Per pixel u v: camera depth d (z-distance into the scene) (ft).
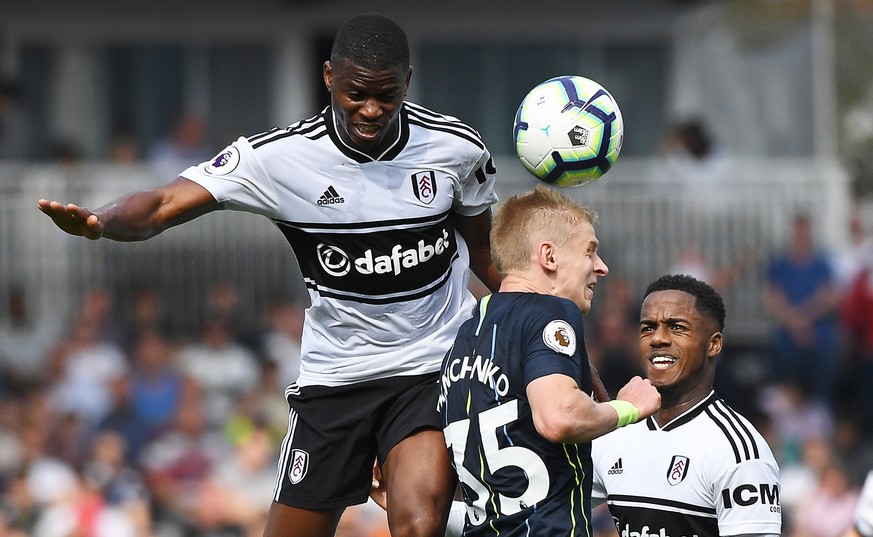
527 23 213.05
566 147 65.72
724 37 215.10
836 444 163.63
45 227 177.78
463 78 213.46
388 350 66.18
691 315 63.77
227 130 211.20
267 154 63.26
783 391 170.40
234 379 164.14
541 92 66.95
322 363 67.36
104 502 139.74
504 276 60.54
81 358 159.43
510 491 56.44
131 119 209.26
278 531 68.80
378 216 63.77
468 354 58.34
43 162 204.85
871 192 290.56
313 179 63.41
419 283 65.26
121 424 151.74
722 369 170.81
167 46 209.87
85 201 179.63
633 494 64.39
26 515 139.54
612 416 54.65
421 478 63.57
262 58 211.82
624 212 187.42
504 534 56.59
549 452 56.44
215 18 209.87
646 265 186.80
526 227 59.26
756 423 162.91
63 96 207.62
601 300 181.16
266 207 63.98
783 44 215.72
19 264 177.06
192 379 154.61
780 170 190.08
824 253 177.78
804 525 147.43
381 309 65.26
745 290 185.68
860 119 298.97
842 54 299.17
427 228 64.64
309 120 64.49
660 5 213.87
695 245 187.62
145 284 177.78
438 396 65.36
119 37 208.74
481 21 212.43
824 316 173.27
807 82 214.90
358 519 135.23
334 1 210.38
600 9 213.25
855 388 173.27
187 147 188.44
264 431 151.74
